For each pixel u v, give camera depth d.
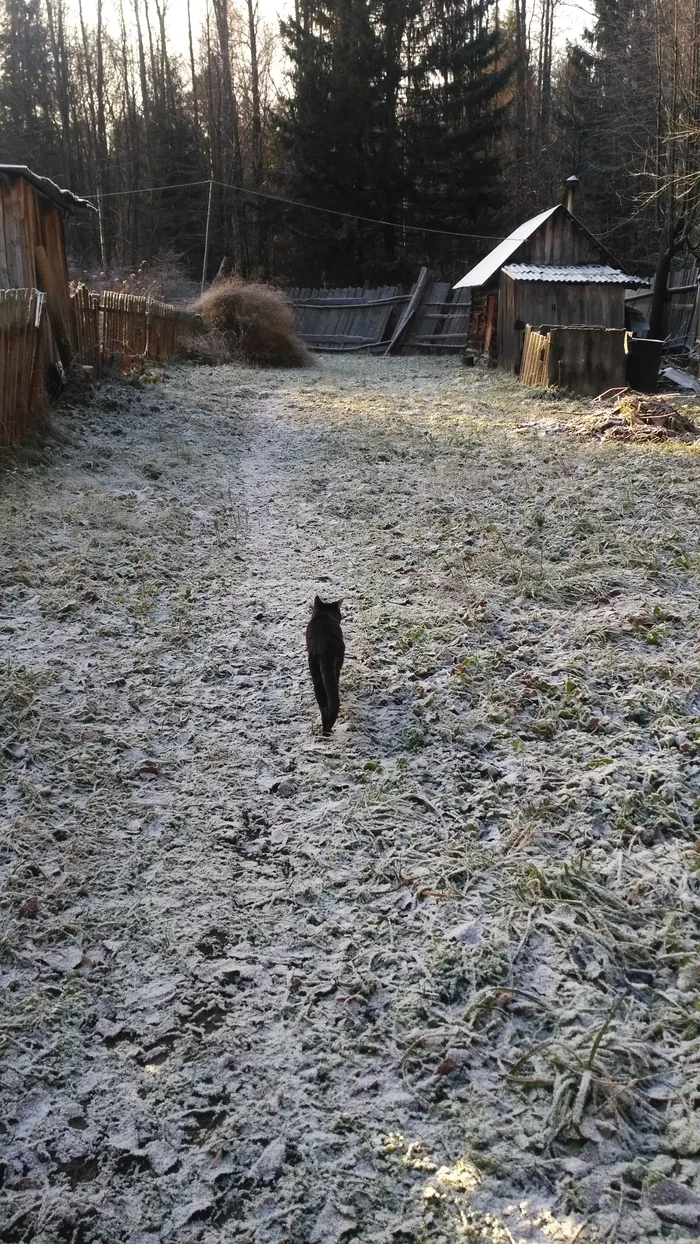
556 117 40.66
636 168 29.00
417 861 3.60
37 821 3.81
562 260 18.72
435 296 27.16
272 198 34.69
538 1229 2.22
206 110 44.97
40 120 42.84
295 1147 2.49
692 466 8.52
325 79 34.25
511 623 5.47
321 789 4.06
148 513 7.43
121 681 4.90
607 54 31.14
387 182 34.84
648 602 5.54
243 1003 2.97
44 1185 2.41
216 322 19.98
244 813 3.91
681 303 20.97
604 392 12.75
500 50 36.81
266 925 3.30
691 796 3.82
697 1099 2.53
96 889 3.47
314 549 6.89
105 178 42.47
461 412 12.41
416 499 7.89
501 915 3.29
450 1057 2.72
